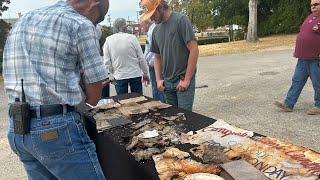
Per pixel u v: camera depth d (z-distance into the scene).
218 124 1.77
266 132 3.47
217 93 5.77
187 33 2.51
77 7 1.45
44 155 1.33
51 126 1.30
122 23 3.87
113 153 1.73
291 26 21.11
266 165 1.23
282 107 4.16
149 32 4.17
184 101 2.64
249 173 1.16
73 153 1.35
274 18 21.97
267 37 20.80
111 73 3.96
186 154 1.40
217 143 1.50
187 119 1.96
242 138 1.51
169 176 1.23
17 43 1.34
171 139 1.61
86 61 1.35
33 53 1.30
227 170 1.19
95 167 1.43
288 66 8.21
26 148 1.36
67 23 1.32
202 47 17.62
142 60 4.02
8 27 13.26
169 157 1.39
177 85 2.67
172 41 2.61
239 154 1.35
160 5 2.54
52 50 1.29
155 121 1.98
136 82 4.02
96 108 2.35
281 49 12.77
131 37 3.88
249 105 4.71
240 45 16.39
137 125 1.90
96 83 1.38
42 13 1.36
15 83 1.34
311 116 3.90
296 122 3.72
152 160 1.42
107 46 3.87
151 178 1.29
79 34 1.33
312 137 3.21
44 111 1.30
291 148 1.34
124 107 2.37
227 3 24.70
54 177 1.55
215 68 9.27
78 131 1.37
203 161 1.33
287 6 21.23
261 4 22.97
